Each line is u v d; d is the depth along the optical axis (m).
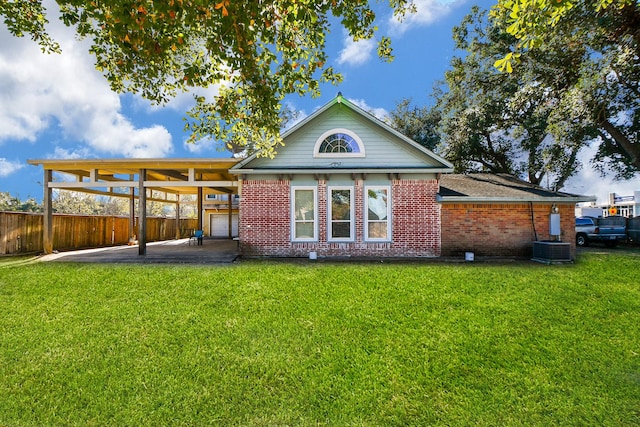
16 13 5.96
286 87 5.52
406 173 11.70
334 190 11.96
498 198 11.53
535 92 17.64
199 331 5.28
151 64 5.22
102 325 5.48
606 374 4.18
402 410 3.52
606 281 8.20
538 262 10.80
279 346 4.83
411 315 5.93
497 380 4.05
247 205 11.88
